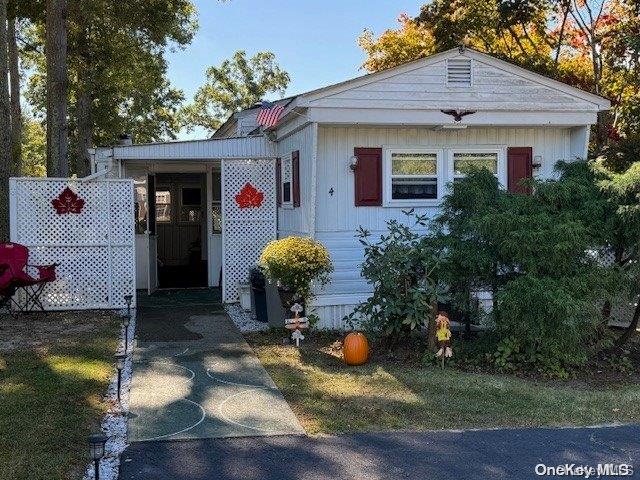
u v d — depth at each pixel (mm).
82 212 10266
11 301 9984
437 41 19516
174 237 17125
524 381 6703
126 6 16766
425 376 6801
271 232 11719
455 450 4836
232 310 10727
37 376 6512
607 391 6402
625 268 7293
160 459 4637
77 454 4637
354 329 9055
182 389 6301
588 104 9734
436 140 9812
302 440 5027
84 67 19578
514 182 10031
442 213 8578
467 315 8039
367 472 4430
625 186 7020
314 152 9047
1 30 11188
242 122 14234
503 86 9484
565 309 6375
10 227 10000
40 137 45438
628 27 16328
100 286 10430
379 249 7699
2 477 4176
